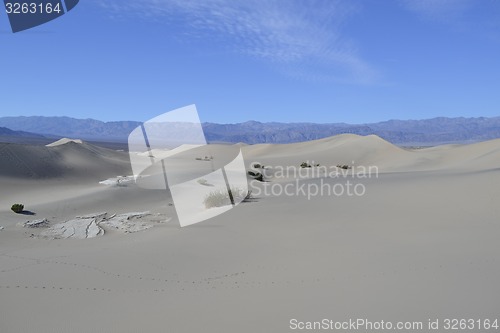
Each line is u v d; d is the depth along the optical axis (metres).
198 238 12.17
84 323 6.11
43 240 14.23
